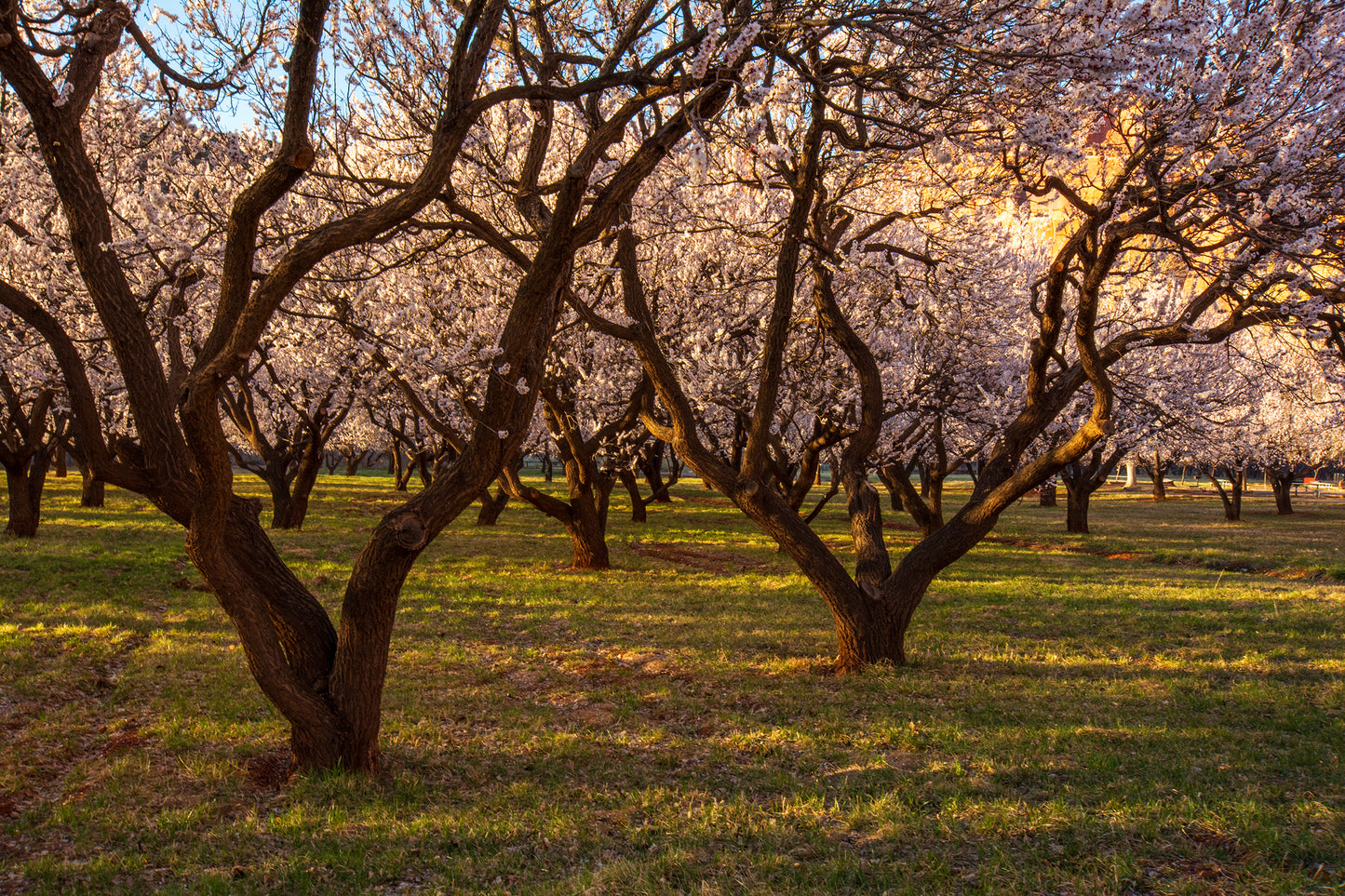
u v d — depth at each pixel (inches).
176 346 247.1
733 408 698.2
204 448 187.5
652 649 398.6
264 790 225.1
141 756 245.3
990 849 181.3
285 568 238.8
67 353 199.0
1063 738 262.5
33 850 188.1
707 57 173.5
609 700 316.5
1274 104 247.9
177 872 176.7
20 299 194.4
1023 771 230.8
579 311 331.3
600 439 657.6
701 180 278.5
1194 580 660.7
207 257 316.5
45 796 220.8
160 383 209.8
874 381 393.1
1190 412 789.9
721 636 424.5
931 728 271.6
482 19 191.8
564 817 204.4
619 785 230.5
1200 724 278.8
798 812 205.9
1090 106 208.7
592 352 690.2
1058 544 938.7
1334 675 349.4
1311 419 1240.8
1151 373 813.2
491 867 178.2
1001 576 665.6
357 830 197.6
